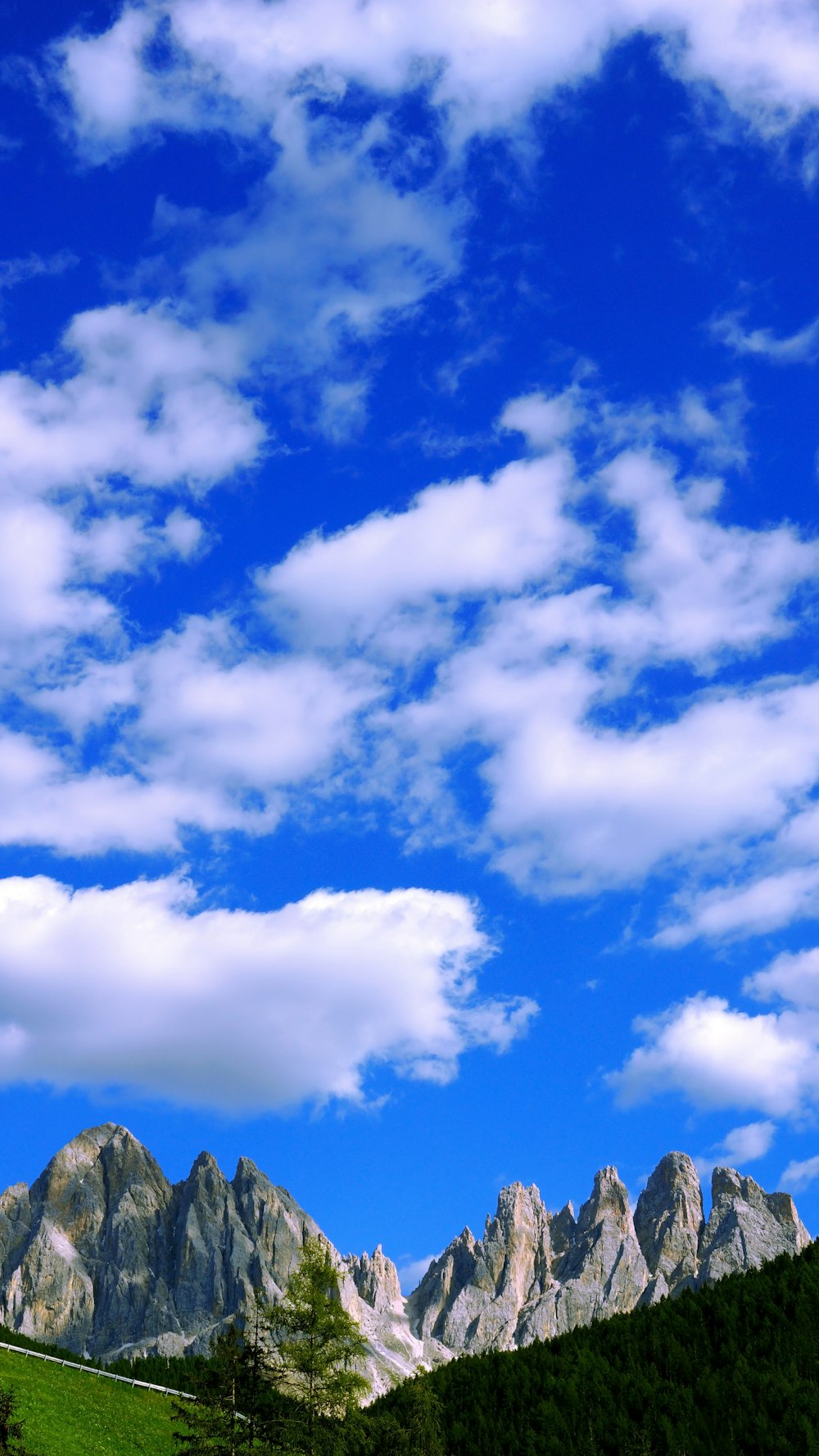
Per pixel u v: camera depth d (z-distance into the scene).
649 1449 89.06
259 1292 75.75
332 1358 72.19
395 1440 75.94
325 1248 77.12
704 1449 88.50
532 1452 92.50
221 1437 69.31
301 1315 72.62
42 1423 78.62
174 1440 84.94
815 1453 84.69
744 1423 90.19
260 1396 71.50
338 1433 71.56
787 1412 90.12
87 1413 84.62
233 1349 71.44
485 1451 94.81
